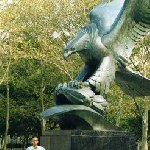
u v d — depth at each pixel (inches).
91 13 539.8
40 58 1280.8
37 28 1273.4
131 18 505.7
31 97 1702.8
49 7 1256.2
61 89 511.2
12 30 1208.8
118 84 550.0
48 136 512.1
